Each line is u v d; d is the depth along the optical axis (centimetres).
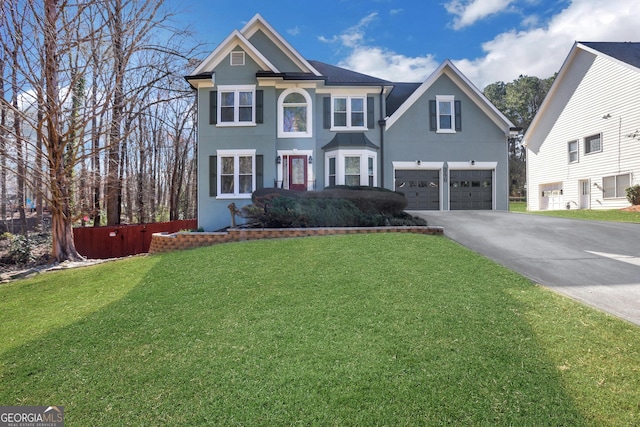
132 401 287
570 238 883
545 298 457
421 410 259
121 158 1908
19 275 877
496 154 1638
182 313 458
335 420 252
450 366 309
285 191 1257
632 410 253
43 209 1716
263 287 529
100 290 598
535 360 315
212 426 253
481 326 380
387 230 980
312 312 433
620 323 380
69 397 299
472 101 1639
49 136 1073
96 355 365
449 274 553
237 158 1438
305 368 315
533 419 247
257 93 1444
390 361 320
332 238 830
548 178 2150
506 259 675
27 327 455
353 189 1334
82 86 1202
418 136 1611
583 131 1878
